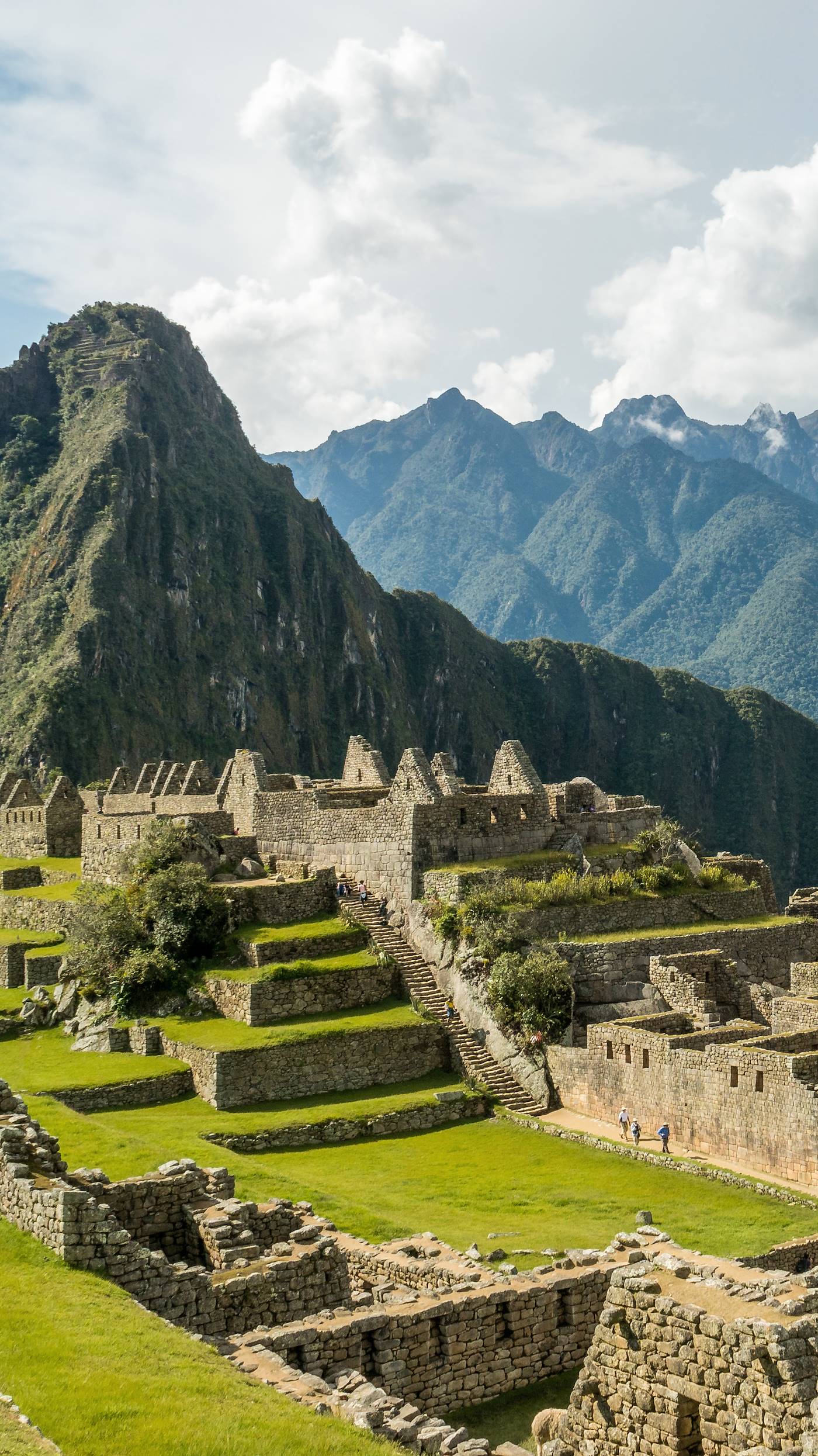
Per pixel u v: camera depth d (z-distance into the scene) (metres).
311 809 56.31
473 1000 46.19
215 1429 14.58
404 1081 44.31
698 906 52.78
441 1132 40.41
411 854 51.22
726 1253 26.78
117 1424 14.35
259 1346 18.25
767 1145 34.19
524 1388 20.69
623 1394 15.91
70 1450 13.67
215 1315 19.50
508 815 53.91
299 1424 15.16
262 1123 38.62
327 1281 20.81
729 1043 37.34
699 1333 15.04
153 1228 22.02
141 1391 15.18
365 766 71.19
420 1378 19.67
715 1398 14.77
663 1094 37.94
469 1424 19.45
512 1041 44.25
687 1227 29.20
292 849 57.06
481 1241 27.38
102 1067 43.09
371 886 53.16
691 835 70.94
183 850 55.22
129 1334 16.75
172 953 49.25
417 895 51.00
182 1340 17.30
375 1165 36.06
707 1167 34.50
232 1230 21.70
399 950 49.22
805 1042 37.22
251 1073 41.62
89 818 64.12
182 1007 47.16
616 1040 40.09
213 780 79.62
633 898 51.47
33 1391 14.76
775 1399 14.06
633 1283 16.03
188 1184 22.53
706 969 46.81
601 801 60.72
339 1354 18.94
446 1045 45.50
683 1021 42.12
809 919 52.72
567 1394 20.44
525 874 51.66
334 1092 43.03
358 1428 15.73
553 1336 21.20
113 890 53.59
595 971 46.50
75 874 67.62
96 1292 17.86
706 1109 36.28
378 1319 19.44
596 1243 27.28
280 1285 20.23
